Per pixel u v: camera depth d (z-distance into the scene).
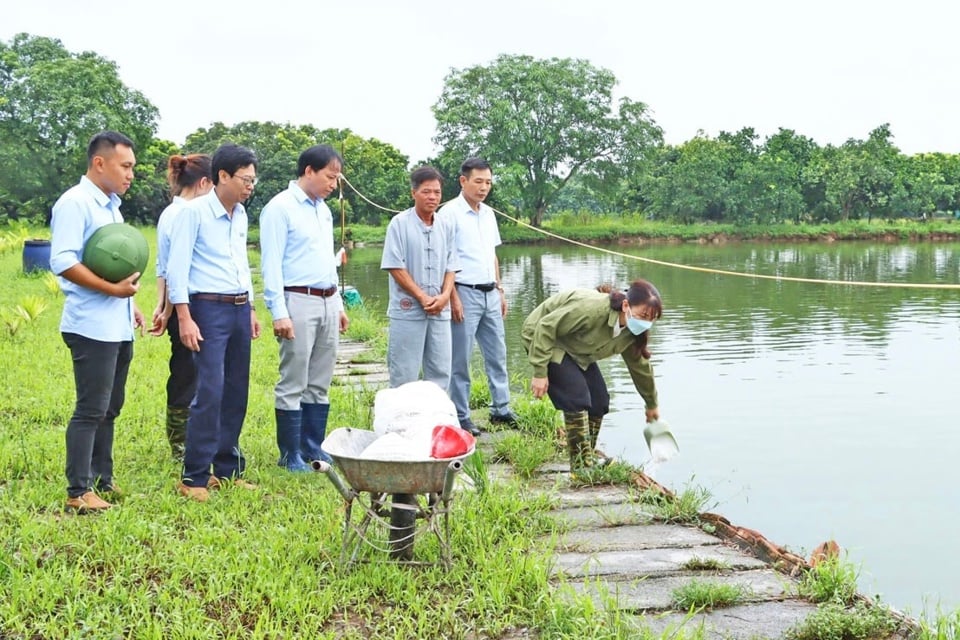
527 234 56.22
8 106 49.75
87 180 5.09
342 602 4.10
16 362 9.30
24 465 5.79
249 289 5.75
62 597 3.99
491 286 7.60
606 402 6.64
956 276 28.50
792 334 16.02
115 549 4.47
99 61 53.62
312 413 6.37
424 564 4.48
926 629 3.87
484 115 59.09
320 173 6.04
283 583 4.17
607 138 60.84
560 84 59.25
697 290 23.92
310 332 6.09
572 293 6.33
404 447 4.32
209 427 5.43
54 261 4.87
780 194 61.59
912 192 65.81
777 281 26.75
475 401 8.56
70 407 7.45
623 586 4.50
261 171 54.03
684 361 13.43
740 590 4.37
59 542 4.52
